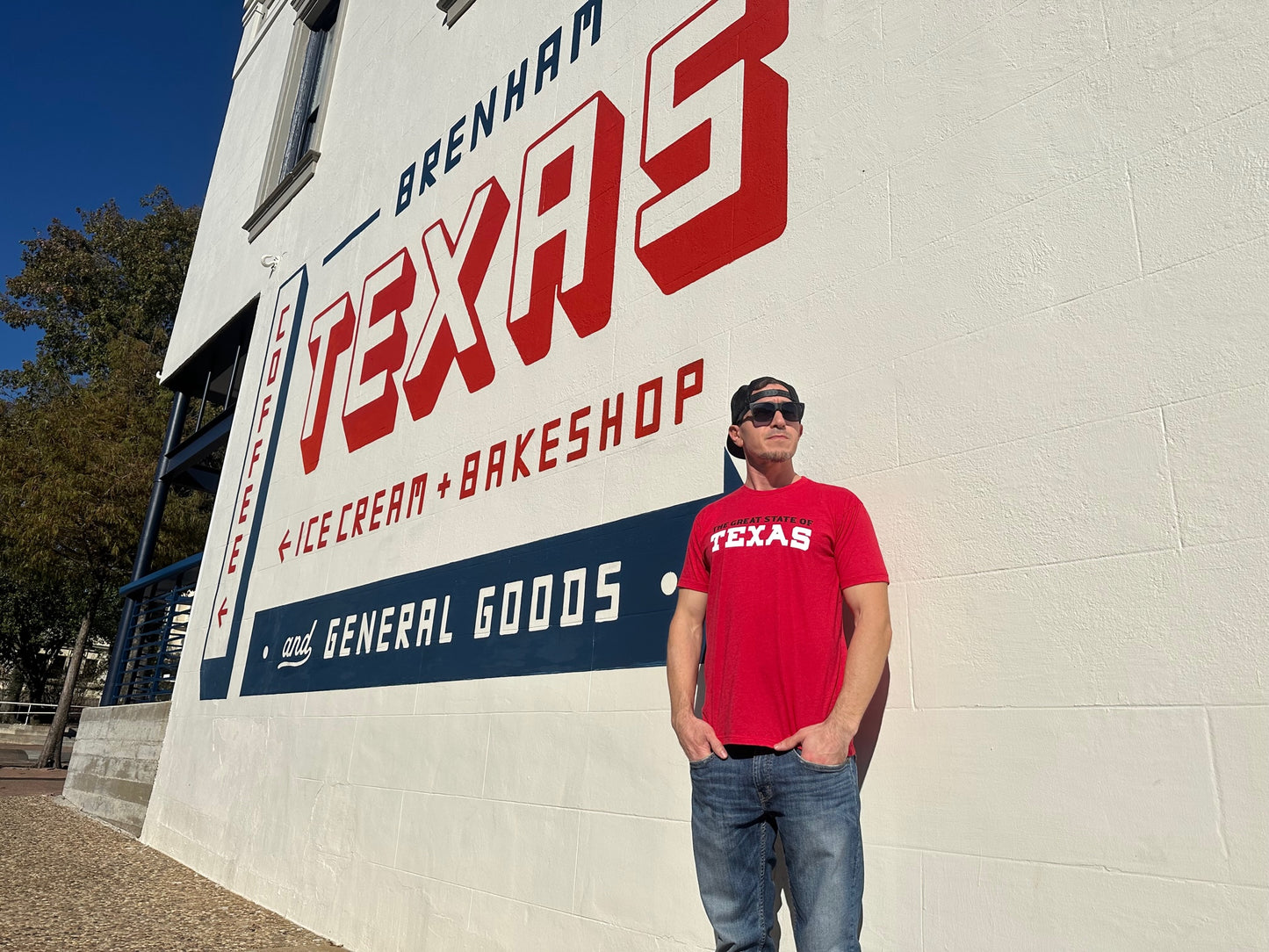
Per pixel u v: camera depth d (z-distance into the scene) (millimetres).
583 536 3645
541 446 4055
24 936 4004
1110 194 2320
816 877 1924
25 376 24547
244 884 5312
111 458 15383
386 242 6133
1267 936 1673
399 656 4535
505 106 5234
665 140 3930
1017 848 2078
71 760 9586
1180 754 1873
